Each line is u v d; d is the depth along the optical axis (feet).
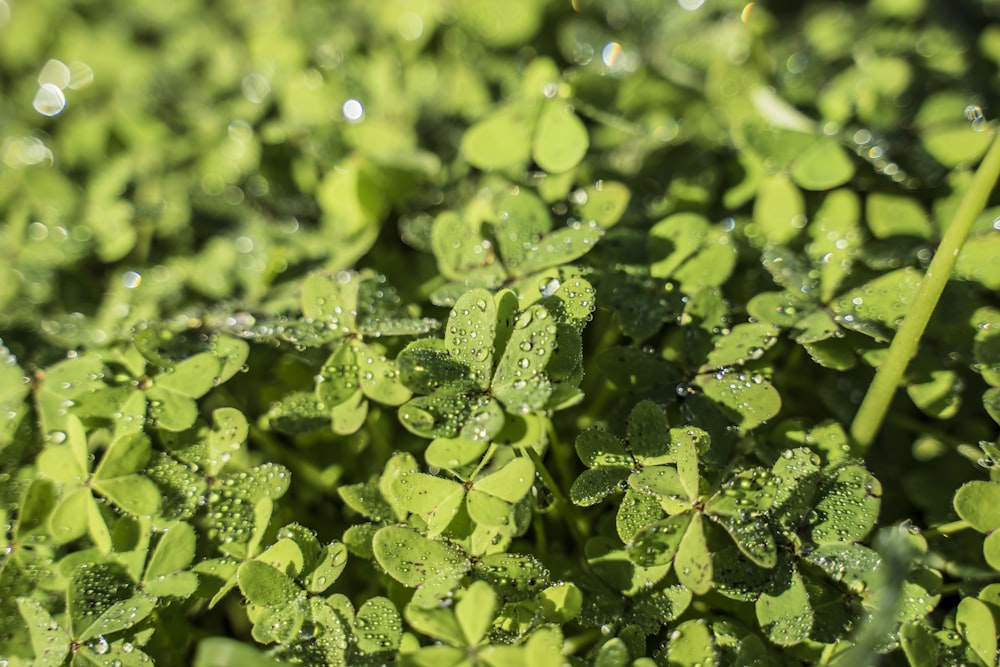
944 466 1.18
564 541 1.17
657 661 1.08
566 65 1.46
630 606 1.10
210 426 1.16
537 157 1.28
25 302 1.29
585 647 1.12
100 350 1.19
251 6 1.55
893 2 1.42
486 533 1.09
